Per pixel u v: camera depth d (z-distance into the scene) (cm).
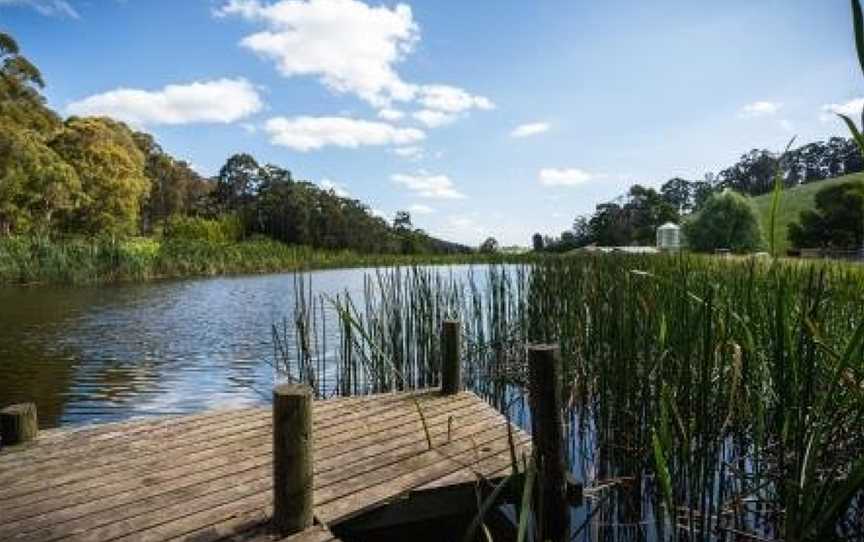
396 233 7206
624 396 418
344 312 607
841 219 2473
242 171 7256
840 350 299
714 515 339
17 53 4022
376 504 316
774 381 296
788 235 2697
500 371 734
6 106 3666
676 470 340
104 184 3722
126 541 277
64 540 277
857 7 136
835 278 348
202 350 1101
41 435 414
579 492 334
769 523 339
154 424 439
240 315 1568
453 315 752
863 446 296
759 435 306
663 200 5812
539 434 318
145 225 5828
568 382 588
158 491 326
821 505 226
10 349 1085
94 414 703
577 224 6097
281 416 285
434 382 665
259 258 3556
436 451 383
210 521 296
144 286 2370
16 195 3064
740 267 459
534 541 319
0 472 351
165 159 6191
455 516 379
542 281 754
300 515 288
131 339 1202
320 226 6306
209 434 416
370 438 407
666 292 428
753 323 336
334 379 862
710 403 339
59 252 2444
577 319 590
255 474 348
